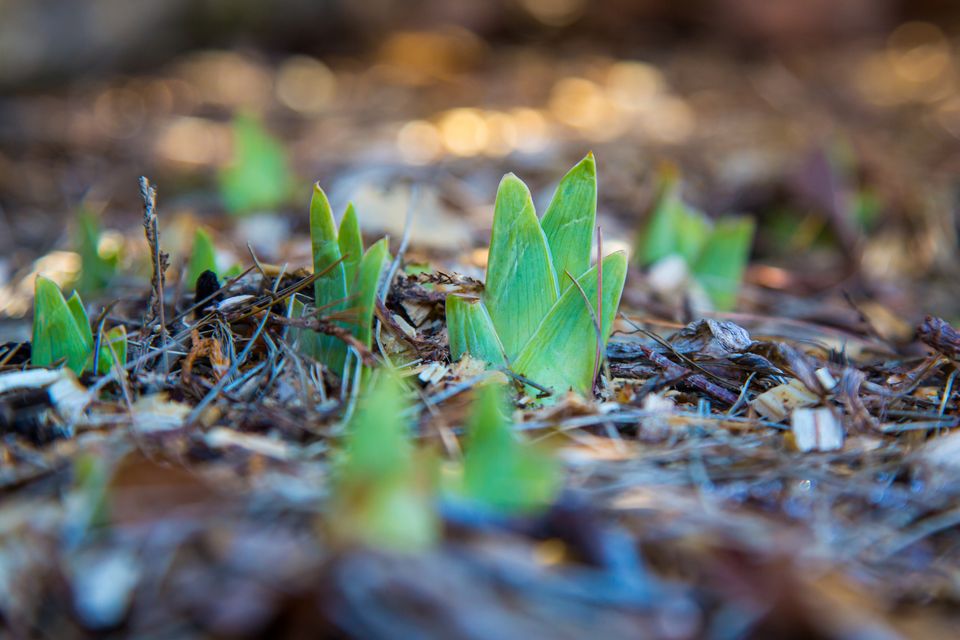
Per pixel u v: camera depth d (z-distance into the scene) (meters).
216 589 0.36
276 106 1.31
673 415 0.45
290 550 0.36
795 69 1.54
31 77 1.28
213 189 0.90
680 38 1.68
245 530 0.37
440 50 1.53
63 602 0.36
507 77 1.44
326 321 0.46
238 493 0.38
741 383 0.50
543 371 0.47
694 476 0.42
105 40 1.34
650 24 1.69
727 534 0.38
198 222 0.75
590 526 0.37
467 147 1.01
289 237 0.71
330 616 0.35
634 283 0.63
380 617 0.35
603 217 0.79
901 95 1.41
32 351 0.48
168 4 1.41
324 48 1.58
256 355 0.49
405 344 0.49
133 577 0.36
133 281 0.62
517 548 0.37
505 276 0.47
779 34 1.63
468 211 0.77
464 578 0.35
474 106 1.26
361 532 0.36
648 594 0.36
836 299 0.71
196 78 1.41
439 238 0.66
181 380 0.46
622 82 1.41
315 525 0.37
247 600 0.35
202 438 0.42
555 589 0.36
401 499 0.36
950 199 0.86
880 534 0.40
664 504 0.40
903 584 0.39
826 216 0.80
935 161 1.05
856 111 1.31
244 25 1.50
